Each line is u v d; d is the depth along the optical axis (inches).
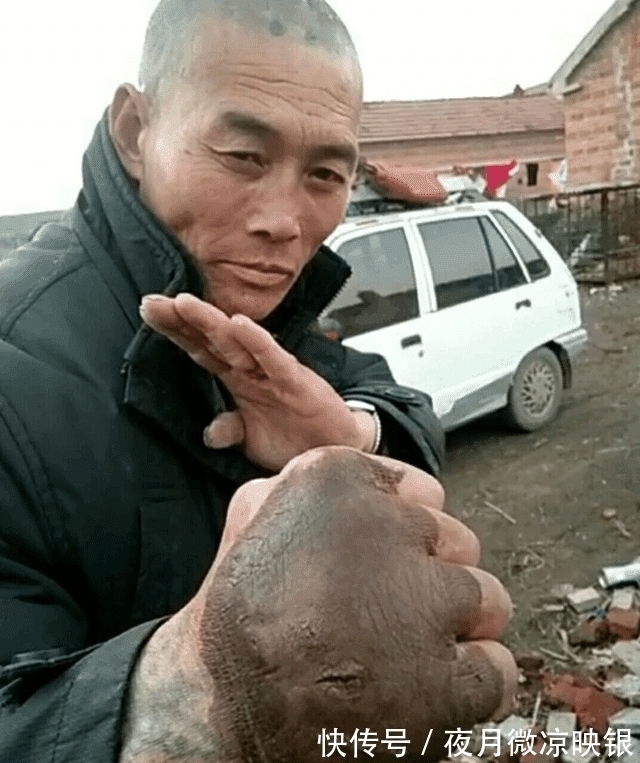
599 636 139.2
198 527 34.3
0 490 30.0
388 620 21.6
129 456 32.7
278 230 32.0
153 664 23.4
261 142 31.2
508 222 233.3
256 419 34.1
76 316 34.5
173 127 32.3
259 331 31.2
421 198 215.5
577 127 606.5
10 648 28.1
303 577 21.9
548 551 171.9
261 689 21.3
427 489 25.3
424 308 201.9
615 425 242.7
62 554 31.4
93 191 37.0
